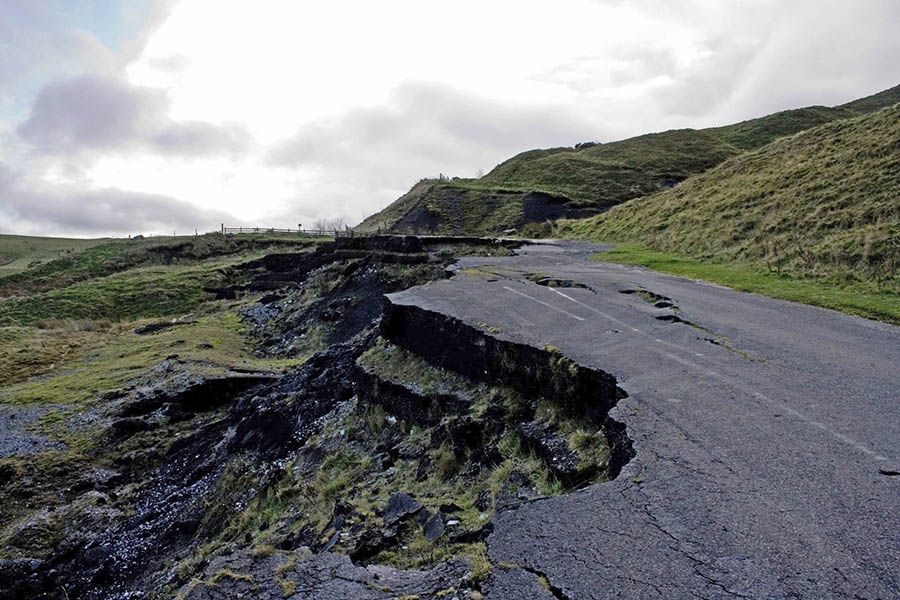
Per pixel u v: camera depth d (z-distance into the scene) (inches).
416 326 430.0
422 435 336.5
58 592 413.7
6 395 835.4
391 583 167.3
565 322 375.9
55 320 1417.3
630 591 134.8
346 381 491.2
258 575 178.7
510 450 268.5
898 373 260.8
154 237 2751.0
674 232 832.3
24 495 567.2
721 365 281.0
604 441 231.3
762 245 611.8
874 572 132.6
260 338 1070.4
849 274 463.8
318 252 1528.1
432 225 1941.4
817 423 211.8
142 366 911.0
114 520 503.5
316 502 321.7
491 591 143.3
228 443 555.8
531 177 2463.1
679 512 163.9
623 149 2659.9
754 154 1117.7
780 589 130.1
